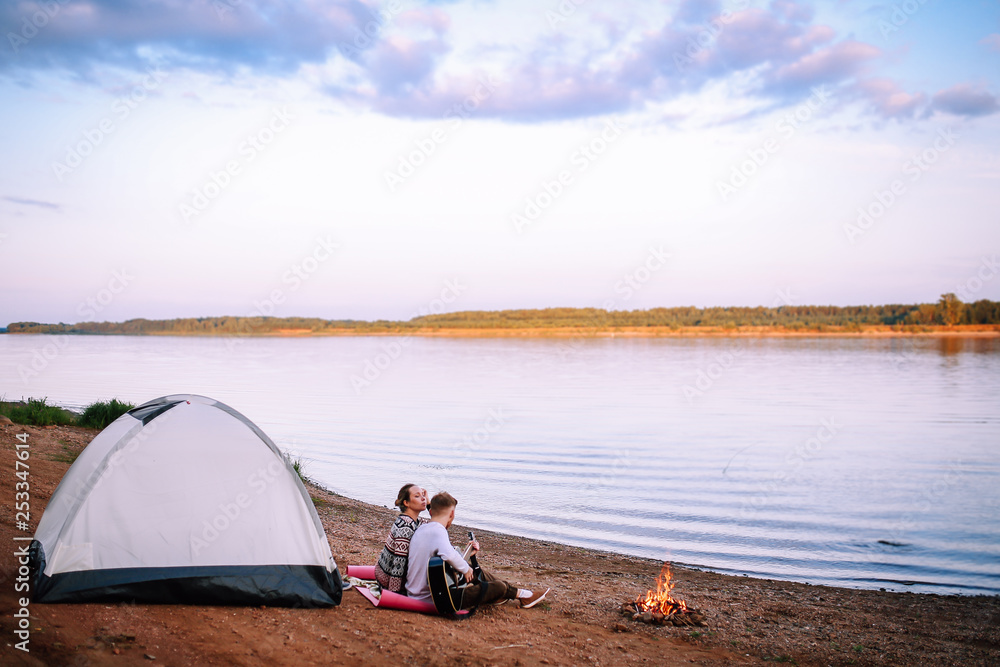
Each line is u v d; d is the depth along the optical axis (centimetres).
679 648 552
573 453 2061
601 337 16912
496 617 584
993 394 4044
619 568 952
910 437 2425
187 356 8688
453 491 1537
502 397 3856
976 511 1366
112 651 406
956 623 713
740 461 1942
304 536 565
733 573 967
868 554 1077
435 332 17950
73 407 2647
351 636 491
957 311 15762
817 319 16412
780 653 559
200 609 506
